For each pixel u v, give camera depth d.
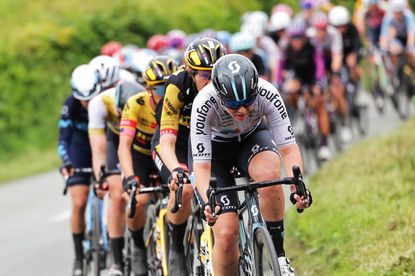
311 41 33.44
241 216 14.67
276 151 14.67
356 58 36.53
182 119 16.69
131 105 18.30
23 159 50.22
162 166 16.80
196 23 70.88
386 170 24.72
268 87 14.28
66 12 61.53
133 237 19.19
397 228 18.84
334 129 34.19
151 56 23.67
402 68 39.22
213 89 14.20
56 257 25.33
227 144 14.95
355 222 20.22
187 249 17.00
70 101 21.75
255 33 36.69
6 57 54.88
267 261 13.27
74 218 21.94
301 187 13.34
